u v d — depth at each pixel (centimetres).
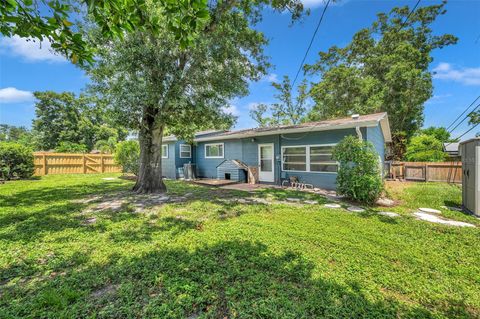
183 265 275
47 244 344
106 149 2367
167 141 1388
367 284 240
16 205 602
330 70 1897
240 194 781
